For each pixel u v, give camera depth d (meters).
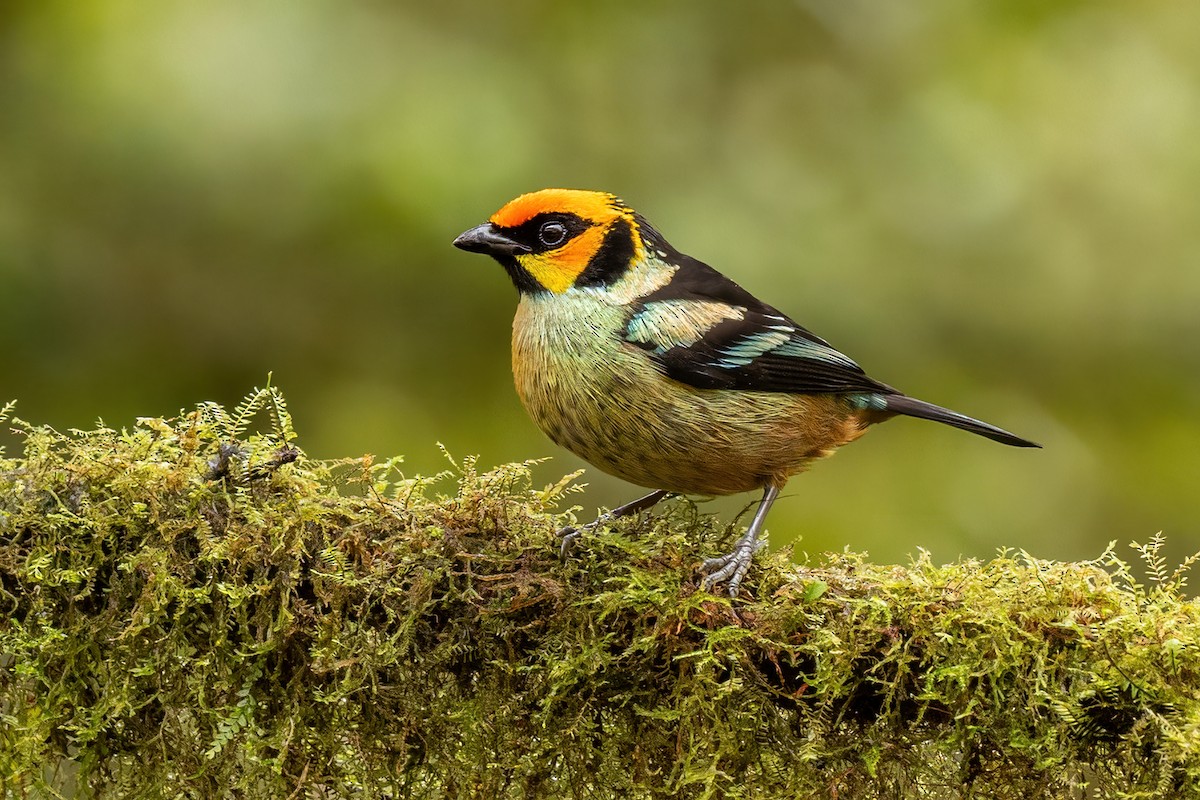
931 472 14.38
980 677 6.46
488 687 6.70
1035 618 6.52
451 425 14.00
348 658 6.50
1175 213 15.13
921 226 14.91
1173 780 6.31
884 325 14.33
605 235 8.50
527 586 6.64
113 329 13.78
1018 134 15.05
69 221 13.45
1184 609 6.51
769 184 14.52
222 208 13.16
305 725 6.60
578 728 6.62
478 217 13.16
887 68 15.48
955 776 6.68
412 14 13.53
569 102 14.23
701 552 7.19
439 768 6.72
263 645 6.47
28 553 6.46
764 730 6.62
